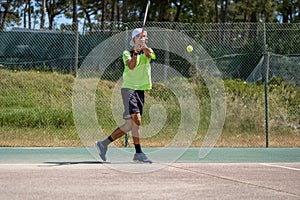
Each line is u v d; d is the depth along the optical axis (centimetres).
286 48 2514
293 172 1166
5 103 2234
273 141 1955
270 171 1177
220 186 944
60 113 2108
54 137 1883
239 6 5256
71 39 2469
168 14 5338
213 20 6356
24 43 2589
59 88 2350
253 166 1273
